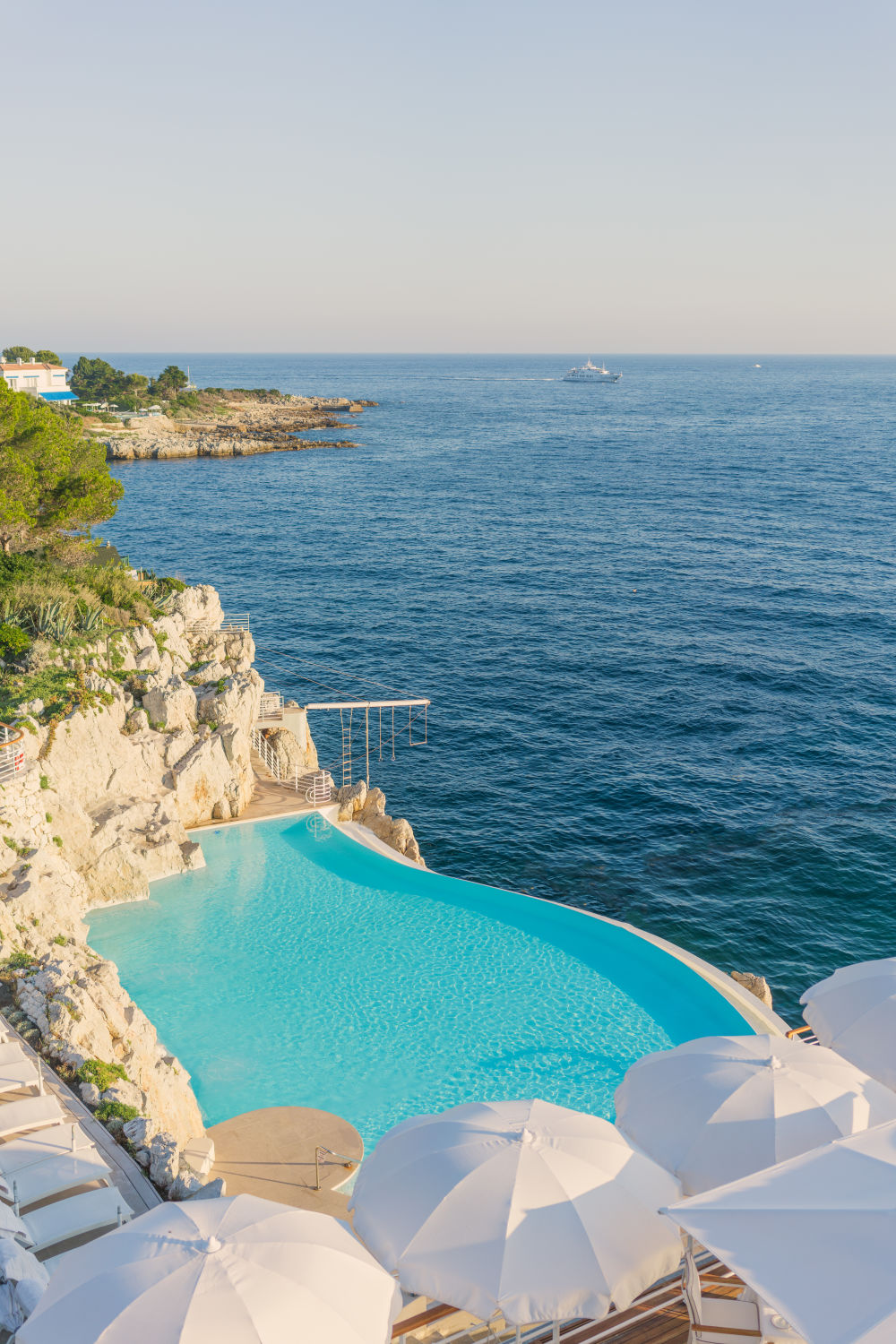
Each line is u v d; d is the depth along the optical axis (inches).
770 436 7834.6
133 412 7539.4
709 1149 471.8
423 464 6181.1
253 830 1311.5
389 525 4197.8
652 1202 437.1
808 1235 336.5
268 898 1136.8
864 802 1694.1
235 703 1401.3
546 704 2169.0
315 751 1748.3
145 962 1000.9
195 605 1669.5
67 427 1946.4
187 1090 785.6
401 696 2219.5
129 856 1125.7
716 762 1862.7
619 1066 860.0
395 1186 445.1
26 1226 527.5
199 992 952.9
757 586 3125.0
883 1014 577.3
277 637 2613.2
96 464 1802.4
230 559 3526.1
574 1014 933.2
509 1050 878.4
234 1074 839.7
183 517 4306.1
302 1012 927.0
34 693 1191.6
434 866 1485.0
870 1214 339.0
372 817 1396.4
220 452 6525.6
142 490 5007.4
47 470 1647.4
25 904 892.6
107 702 1246.3
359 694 2234.3
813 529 4030.5
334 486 5246.1
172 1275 360.8
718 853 1526.8
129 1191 597.6
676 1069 529.0
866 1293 310.7
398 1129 495.2
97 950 1019.3
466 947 1045.2
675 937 1305.4
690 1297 440.5
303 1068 848.9
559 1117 483.5
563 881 1449.3
